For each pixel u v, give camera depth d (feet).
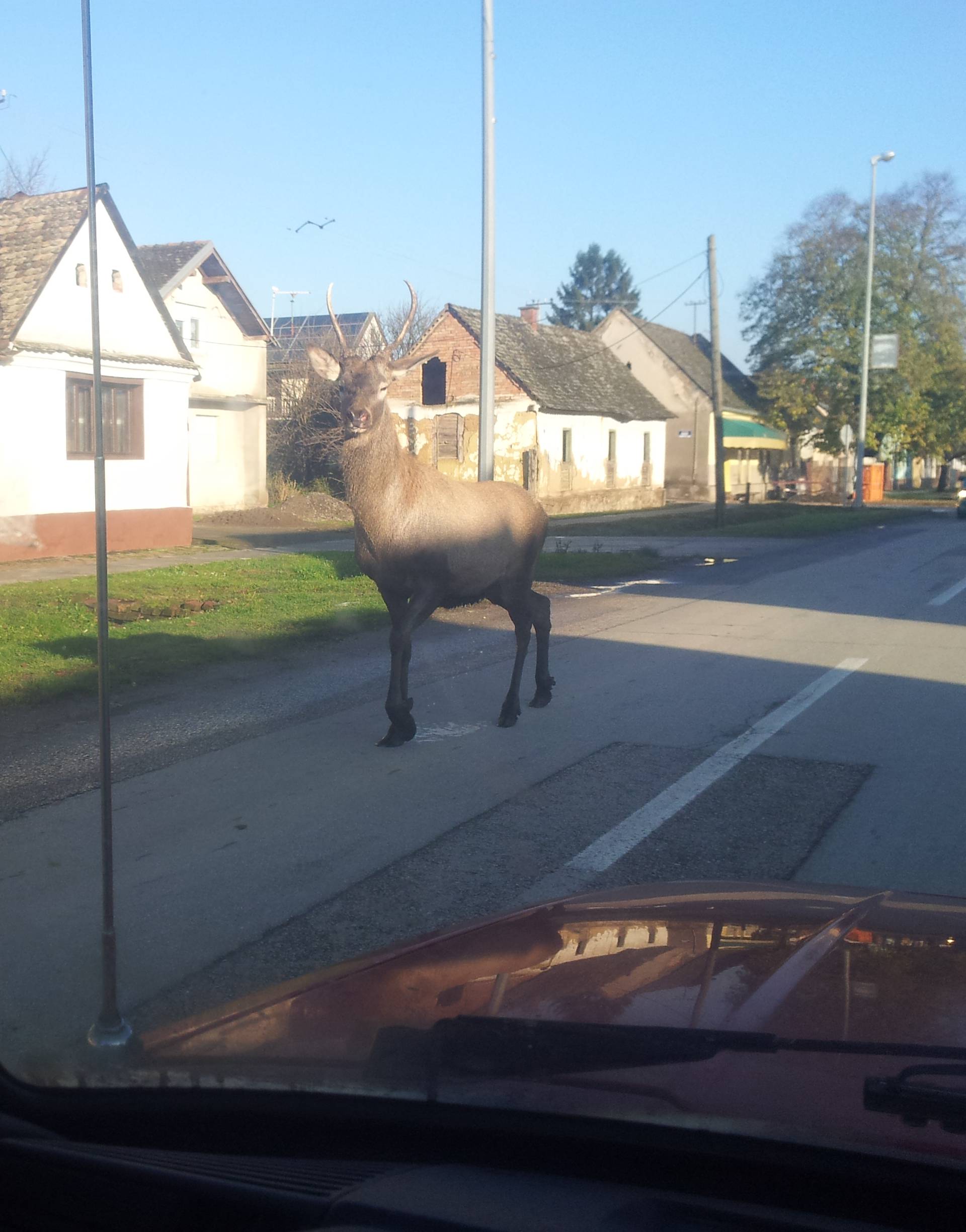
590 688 29.40
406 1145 5.51
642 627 39.88
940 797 19.76
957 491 162.91
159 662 31.65
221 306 94.27
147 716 26.09
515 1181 4.96
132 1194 5.21
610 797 19.90
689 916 8.20
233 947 13.80
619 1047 5.76
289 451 115.03
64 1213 5.39
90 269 10.14
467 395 116.16
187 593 46.19
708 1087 5.30
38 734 24.26
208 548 69.00
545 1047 5.82
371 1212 4.65
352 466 22.89
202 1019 7.75
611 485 130.41
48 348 59.16
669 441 156.66
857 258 146.20
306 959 13.50
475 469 116.16
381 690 29.12
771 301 154.10
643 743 23.68
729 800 19.65
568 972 6.99
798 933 7.65
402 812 19.10
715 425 94.79
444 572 23.68
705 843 17.46
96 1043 10.12
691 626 40.01
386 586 23.85
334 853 17.13
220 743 23.70
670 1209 4.64
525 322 130.41
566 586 52.37
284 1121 5.78
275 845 17.46
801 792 20.12
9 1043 11.27
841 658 33.37
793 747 23.24
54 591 45.03
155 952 13.64
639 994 6.48
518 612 26.32
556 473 118.62
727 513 117.80
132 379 65.21
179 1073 6.05
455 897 15.37
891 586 51.44
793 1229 4.49
